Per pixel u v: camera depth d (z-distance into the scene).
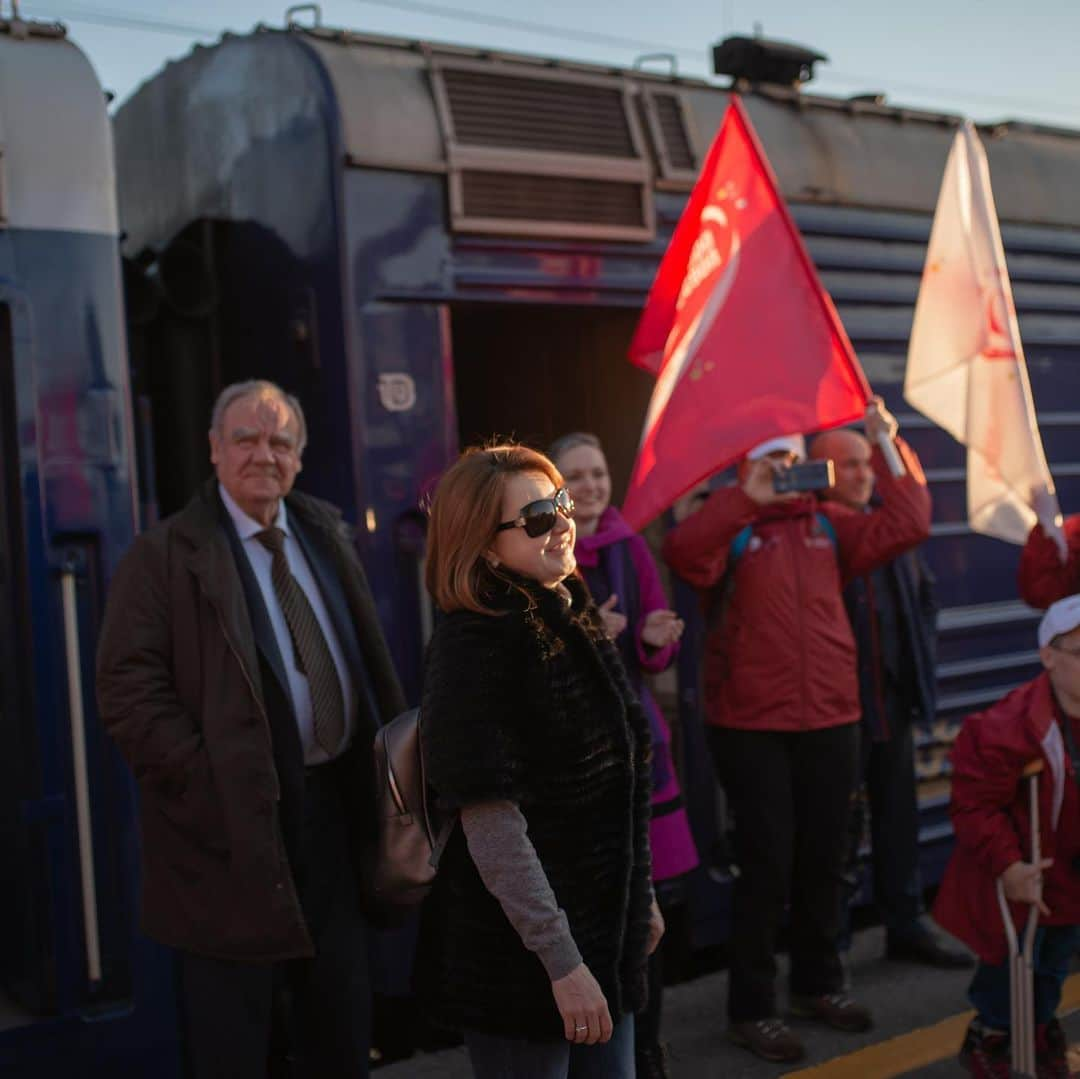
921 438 5.12
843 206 4.89
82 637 3.26
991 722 3.32
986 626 5.25
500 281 4.09
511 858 2.14
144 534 2.89
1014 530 3.96
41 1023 3.17
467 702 2.16
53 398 3.25
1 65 3.28
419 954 2.33
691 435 3.59
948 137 5.39
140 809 2.87
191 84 4.57
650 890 2.35
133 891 3.29
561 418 4.68
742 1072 3.73
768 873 3.81
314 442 3.97
